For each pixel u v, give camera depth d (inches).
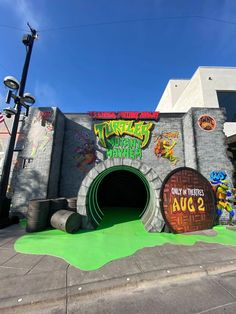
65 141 504.7
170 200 340.8
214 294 153.5
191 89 698.2
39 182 422.3
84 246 252.2
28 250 236.5
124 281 167.6
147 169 359.6
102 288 158.4
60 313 133.6
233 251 238.4
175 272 183.6
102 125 505.4
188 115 470.9
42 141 450.0
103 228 352.2
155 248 248.2
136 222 409.7
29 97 396.8
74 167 487.5
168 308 136.4
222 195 406.3
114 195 709.3
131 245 258.7
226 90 627.5
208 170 424.5
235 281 173.6
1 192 356.5
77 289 155.9
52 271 184.7
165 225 330.3
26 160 440.5
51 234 303.1
